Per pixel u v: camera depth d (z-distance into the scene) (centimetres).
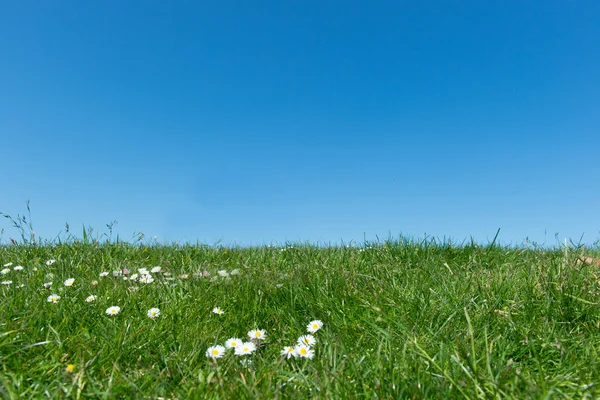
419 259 113
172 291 88
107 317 75
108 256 123
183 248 146
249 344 63
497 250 117
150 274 107
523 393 48
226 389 51
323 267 107
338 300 83
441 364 55
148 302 82
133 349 63
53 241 138
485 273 92
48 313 72
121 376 54
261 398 49
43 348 61
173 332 68
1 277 103
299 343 64
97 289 89
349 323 74
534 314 71
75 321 72
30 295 83
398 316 75
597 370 55
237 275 102
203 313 78
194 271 109
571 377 54
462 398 49
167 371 57
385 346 62
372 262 113
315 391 51
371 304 79
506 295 79
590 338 64
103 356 60
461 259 114
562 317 71
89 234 141
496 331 67
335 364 55
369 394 50
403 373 54
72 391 51
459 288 83
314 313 79
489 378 51
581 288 76
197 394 50
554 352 61
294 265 117
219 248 150
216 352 61
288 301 83
